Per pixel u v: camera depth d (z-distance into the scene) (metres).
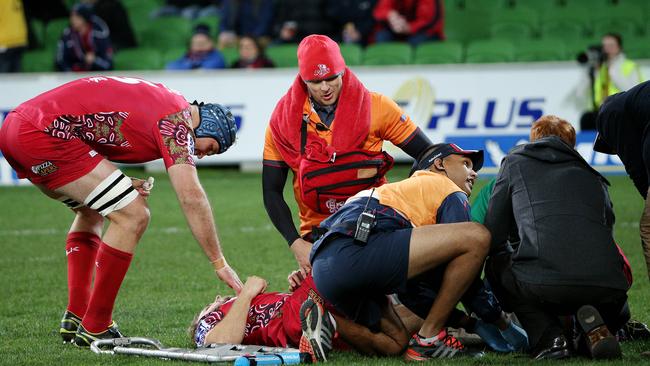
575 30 55.19
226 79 47.62
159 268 27.67
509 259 16.84
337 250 16.33
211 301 23.19
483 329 17.62
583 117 44.44
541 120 17.80
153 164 51.12
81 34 51.22
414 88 46.03
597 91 44.22
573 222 16.17
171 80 48.06
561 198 16.38
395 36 53.44
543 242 16.09
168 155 17.67
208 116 18.58
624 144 18.20
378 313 16.97
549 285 15.97
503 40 52.25
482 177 45.31
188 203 17.55
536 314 16.67
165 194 43.44
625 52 51.50
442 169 17.84
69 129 17.72
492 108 45.47
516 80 45.31
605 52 44.19
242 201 40.50
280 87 47.38
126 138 17.91
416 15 52.78
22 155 17.80
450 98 45.78
